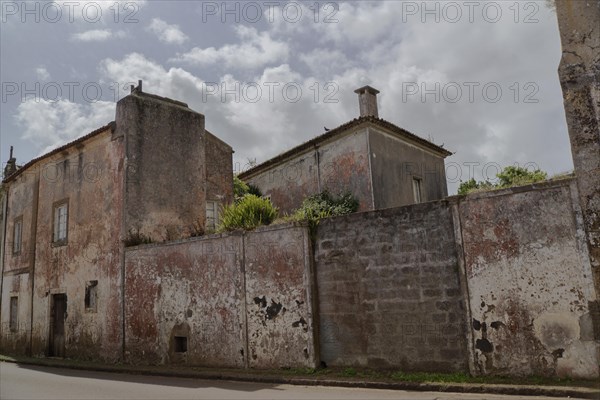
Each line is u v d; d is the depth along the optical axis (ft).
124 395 27.73
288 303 33.91
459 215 28.58
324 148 62.39
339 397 24.99
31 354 55.93
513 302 26.43
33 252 59.31
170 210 49.70
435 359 28.45
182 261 40.86
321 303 33.06
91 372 40.78
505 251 26.96
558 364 24.86
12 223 66.23
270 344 34.35
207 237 39.37
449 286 28.50
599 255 24.44
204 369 36.63
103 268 47.67
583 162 25.64
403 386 26.76
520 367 25.84
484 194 27.89
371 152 57.21
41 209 59.41
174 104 53.11
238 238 37.32
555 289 25.38
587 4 27.20
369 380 28.37
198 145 53.98
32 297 57.82
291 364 33.09
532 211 26.45
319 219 33.96
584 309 24.52
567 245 25.32
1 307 64.64
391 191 59.26
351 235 32.45
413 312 29.53
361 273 31.71
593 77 26.27
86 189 52.01
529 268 26.20
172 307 40.93
